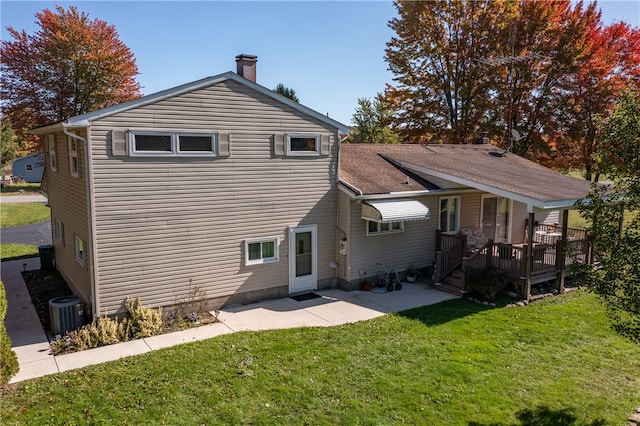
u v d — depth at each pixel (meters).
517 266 16.61
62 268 17.98
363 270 16.92
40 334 12.41
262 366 10.28
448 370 10.10
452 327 12.90
